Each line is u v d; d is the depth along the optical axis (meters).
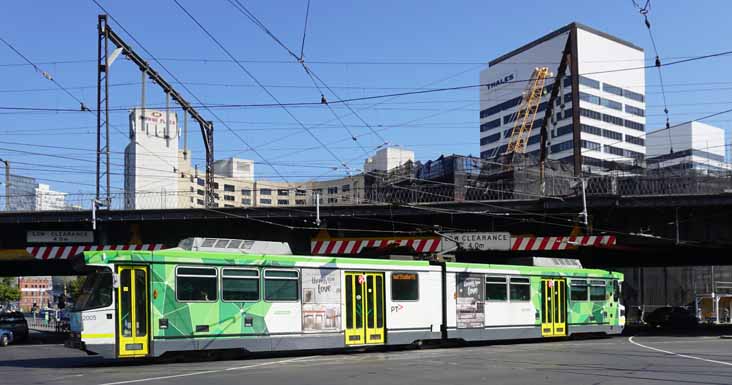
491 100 134.62
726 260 45.94
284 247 22.25
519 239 33.72
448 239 31.69
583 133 116.62
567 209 33.41
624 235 34.41
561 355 21.12
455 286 25.14
